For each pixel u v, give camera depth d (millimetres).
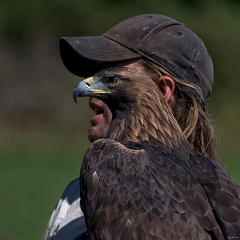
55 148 41219
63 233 11602
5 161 37094
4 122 45188
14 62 48000
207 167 11109
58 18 49875
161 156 11016
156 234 10492
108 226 10750
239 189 11258
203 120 12148
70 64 12578
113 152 11141
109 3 51969
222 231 10438
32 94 46312
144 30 12156
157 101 11633
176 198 10594
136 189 10758
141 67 12094
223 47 49438
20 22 48906
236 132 42188
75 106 45406
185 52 12125
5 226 24766
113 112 11898
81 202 11203
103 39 12242
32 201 27969
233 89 47781
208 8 53281
